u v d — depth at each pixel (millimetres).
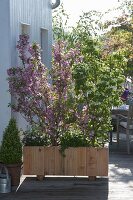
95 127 7324
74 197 6316
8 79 7188
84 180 7270
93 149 7137
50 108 7254
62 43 7332
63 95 7227
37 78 7168
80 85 7137
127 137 9680
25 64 8055
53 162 7176
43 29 10086
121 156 9414
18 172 6875
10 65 7531
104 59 7508
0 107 7535
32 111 7273
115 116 10484
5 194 6480
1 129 7531
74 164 7164
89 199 6219
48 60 10344
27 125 8367
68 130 7355
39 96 7191
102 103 7258
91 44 7387
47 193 6520
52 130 7277
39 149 7168
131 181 7242
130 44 13250
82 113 7340
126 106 10484
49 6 10484
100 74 7191
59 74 7172
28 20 8656
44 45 10219
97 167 7156
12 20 7656
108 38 13156
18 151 6840
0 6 7504
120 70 7336
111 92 7160
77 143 7152
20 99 7234
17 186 6887
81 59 7285
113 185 6977
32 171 7195
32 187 6844
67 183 7082
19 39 7516
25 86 7129
